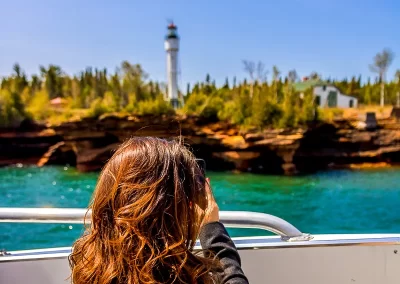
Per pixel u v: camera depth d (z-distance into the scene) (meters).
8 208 1.41
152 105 35.41
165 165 0.78
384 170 31.67
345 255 1.52
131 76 53.03
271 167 33.25
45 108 43.06
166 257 0.70
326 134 34.34
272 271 1.50
